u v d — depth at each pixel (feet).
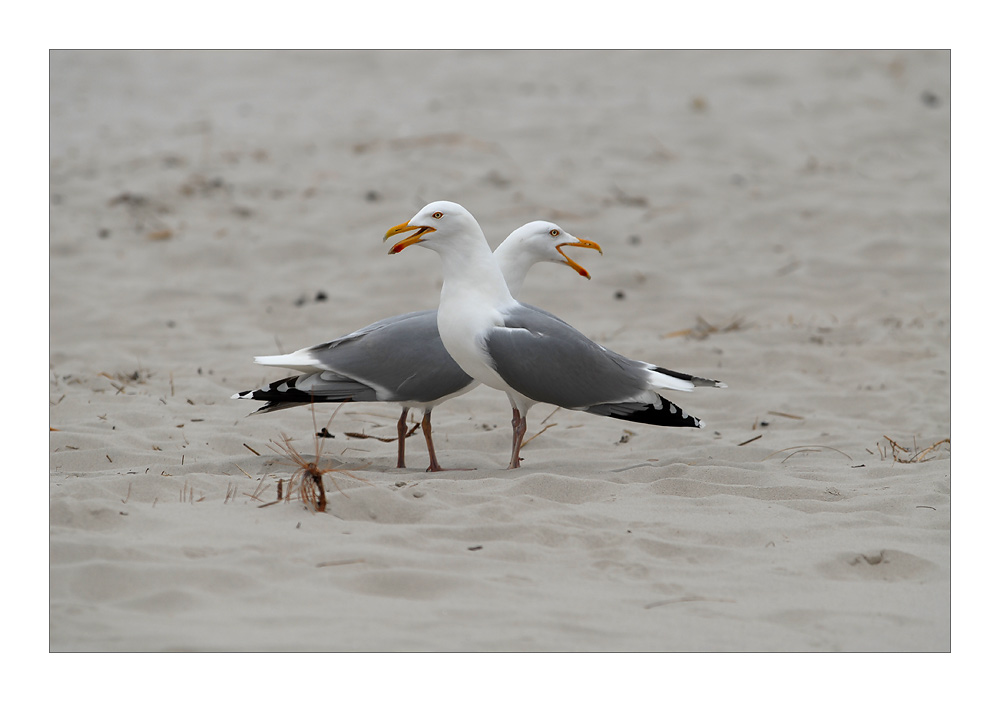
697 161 84.84
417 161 82.74
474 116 96.17
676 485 31.96
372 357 34.68
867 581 25.77
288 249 67.72
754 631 22.52
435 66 116.26
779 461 36.22
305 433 38.81
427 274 63.98
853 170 83.25
